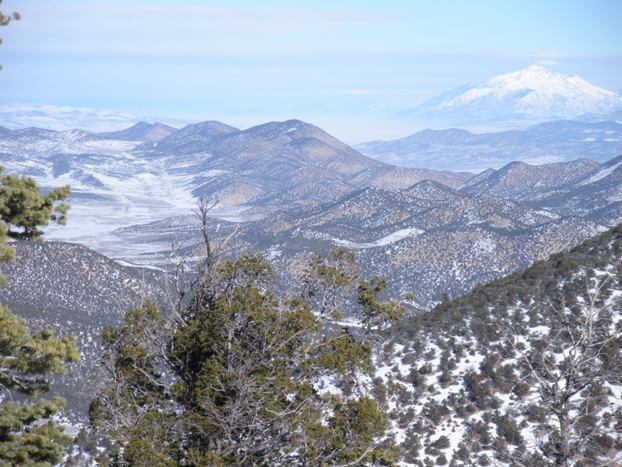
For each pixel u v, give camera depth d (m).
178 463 16.12
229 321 17.03
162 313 19.28
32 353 16.08
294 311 17.64
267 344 17.20
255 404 16.20
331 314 18.50
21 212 18.23
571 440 15.62
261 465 16.42
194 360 17.89
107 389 17.38
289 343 17.61
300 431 16.34
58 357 16.09
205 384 16.36
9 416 15.77
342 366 17.33
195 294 19.09
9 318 15.69
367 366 18.84
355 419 16.59
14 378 16.45
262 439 16.64
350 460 16.16
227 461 15.98
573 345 15.70
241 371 16.27
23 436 15.73
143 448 15.55
